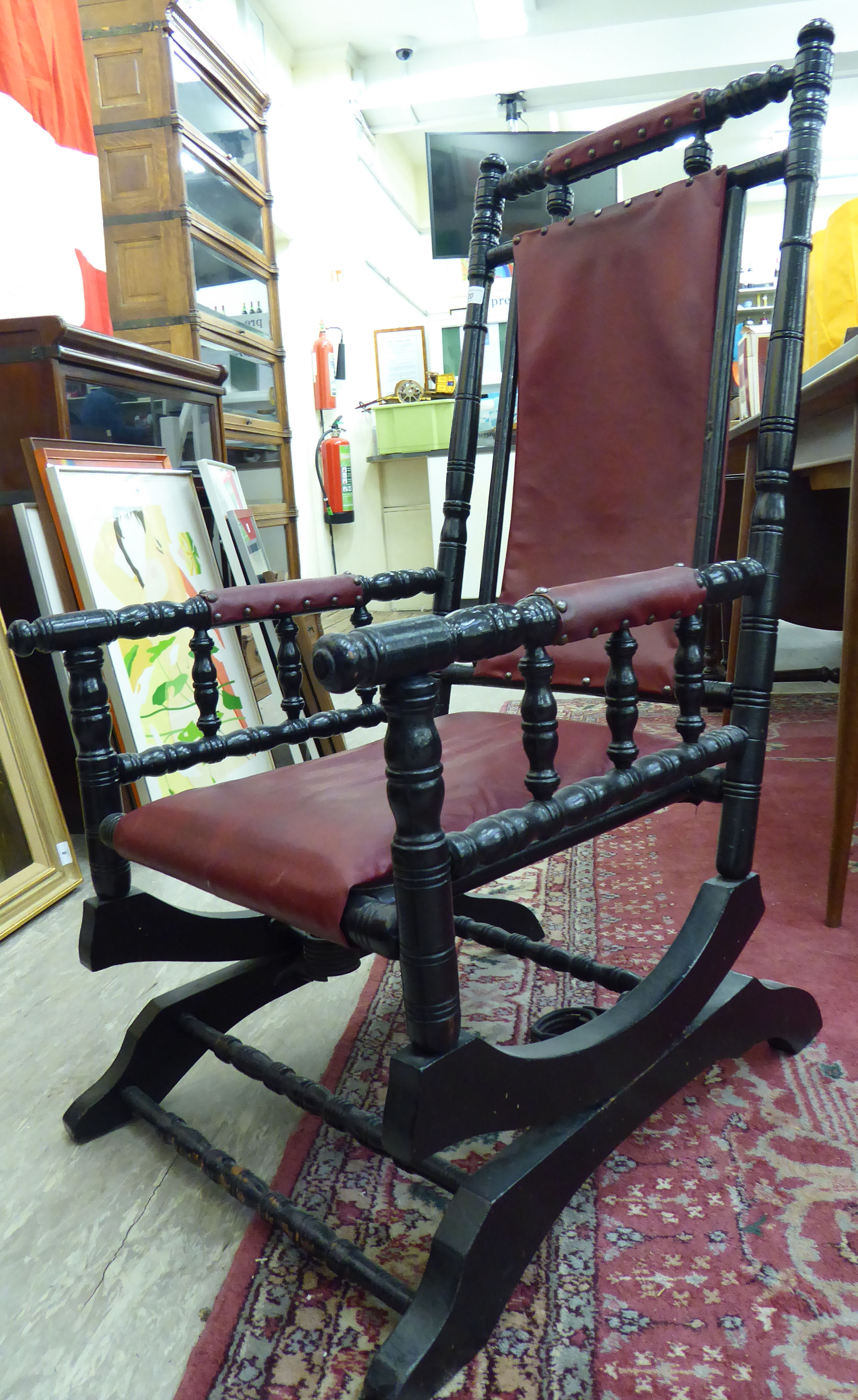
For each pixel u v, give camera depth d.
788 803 1.83
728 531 3.03
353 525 5.76
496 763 0.83
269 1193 0.79
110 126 3.01
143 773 0.91
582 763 0.82
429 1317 0.64
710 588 0.80
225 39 4.41
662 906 1.43
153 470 2.08
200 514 2.23
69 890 1.68
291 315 5.24
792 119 0.90
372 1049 1.09
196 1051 1.02
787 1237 0.76
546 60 5.88
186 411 2.41
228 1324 0.72
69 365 1.85
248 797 0.84
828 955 1.23
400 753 0.57
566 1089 0.73
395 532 6.25
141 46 2.94
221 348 3.42
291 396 5.16
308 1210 0.83
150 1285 0.77
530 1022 1.12
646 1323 0.69
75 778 2.02
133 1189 0.89
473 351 1.18
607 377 1.06
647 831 1.78
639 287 1.03
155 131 2.99
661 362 1.01
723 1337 0.67
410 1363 0.62
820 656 3.38
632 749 0.76
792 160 0.90
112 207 3.07
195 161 3.16
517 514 1.14
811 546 2.59
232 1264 0.78
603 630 0.69
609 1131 0.78
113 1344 0.71
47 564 1.80
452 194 5.48
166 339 3.14
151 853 0.81
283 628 1.01
